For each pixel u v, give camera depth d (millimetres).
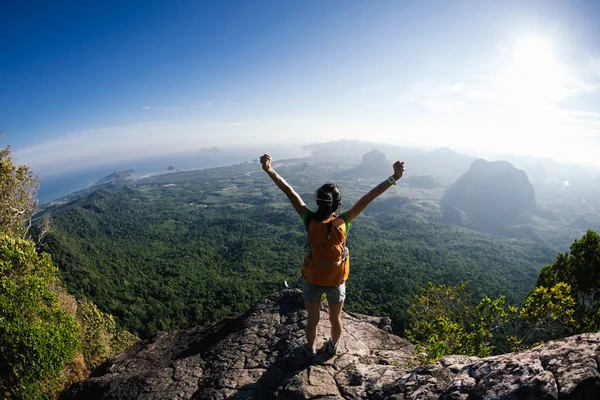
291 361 3660
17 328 6176
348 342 4047
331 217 2963
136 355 5605
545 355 2145
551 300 6148
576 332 6613
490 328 5816
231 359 4168
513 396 1932
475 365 2408
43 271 7633
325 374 3162
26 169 13188
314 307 3229
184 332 6188
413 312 7305
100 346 10234
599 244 7957
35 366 6270
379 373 2967
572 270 8375
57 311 7188
